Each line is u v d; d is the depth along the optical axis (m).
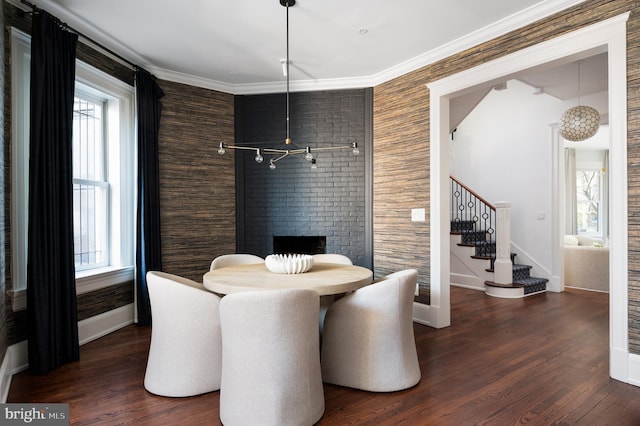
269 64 4.12
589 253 5.68
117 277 3.77
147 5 2.93
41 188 2.77
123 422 2.08
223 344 2.05
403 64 4.09
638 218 2.46
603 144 8.67
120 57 3.68
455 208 7.24
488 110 6.65
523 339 3.44
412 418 2.12
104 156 3.85
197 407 2.24
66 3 2.90
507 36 3.21
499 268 5.34
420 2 2.90
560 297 5.20
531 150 6.03
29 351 2.69
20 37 2.81
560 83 4.87
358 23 3.23
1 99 2.46
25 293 2.82
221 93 4.73
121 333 3.66
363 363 2.43
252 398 1.94
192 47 3.69
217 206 4.66
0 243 2.39
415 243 4.05
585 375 2.65
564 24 2.84
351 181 4.63
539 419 2.10
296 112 4.75
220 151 2.96
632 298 2.50
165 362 2.37
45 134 2.79
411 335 2.55
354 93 4.62
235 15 3.09
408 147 4.11
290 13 3.05
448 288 3.88
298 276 2.71
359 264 4.62
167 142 4.30
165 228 4.28
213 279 2.59
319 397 2.11
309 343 2.03
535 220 5.94
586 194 9.41
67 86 2.99
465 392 2.42
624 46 2.52
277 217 4.79
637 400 2.29
